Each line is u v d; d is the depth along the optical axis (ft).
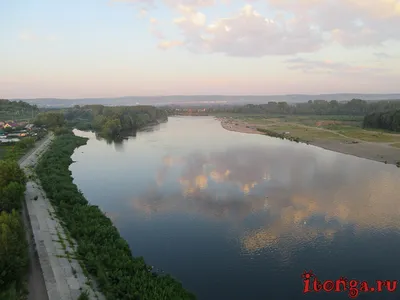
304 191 182.19
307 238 125.90
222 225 137.80
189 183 199.52
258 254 114.42
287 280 99.76
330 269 105.91
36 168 217.77
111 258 99.30
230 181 202.49
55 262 97.04
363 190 184.44
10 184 137.80
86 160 276.21
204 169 235.81
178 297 84.17
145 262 107.86
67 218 130.00
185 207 158.71
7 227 91.09
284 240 124.26
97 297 82.23
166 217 146.92
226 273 102.78
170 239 125.59
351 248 118.52
